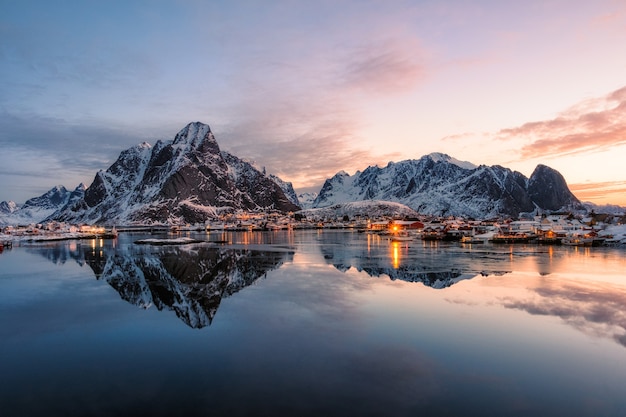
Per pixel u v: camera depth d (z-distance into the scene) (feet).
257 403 61.26
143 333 93.91
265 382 67.97
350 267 200.13
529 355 79.10
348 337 89.20
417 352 80.53
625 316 105.29
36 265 226.38
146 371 72.95
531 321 100.53
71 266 221.05
